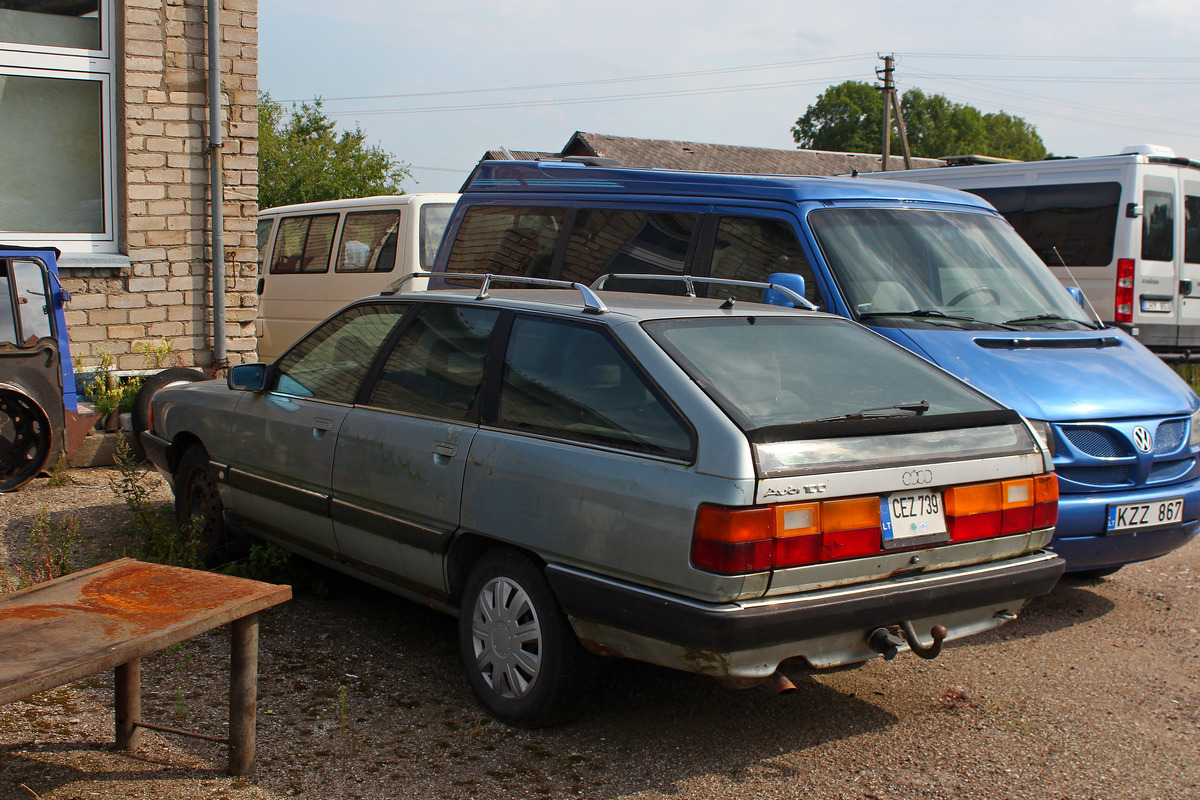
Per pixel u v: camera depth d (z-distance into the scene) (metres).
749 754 3.75
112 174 8.43
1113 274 11.90
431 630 4.89
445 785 3.45
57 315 7.24
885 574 3.51
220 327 8.73
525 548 3.79
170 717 3.85
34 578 5.18
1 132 8.12
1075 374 5.35
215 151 8.56
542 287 7.07
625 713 4.06
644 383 3.63
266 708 3.99
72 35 8.24
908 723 4.07
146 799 3.23
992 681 4.54
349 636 4.78
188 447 5.93
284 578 5.35
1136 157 11.80
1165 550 5.34
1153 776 3.69
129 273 8.39
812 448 3.39
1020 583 3.79
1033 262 6.57
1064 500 5.00
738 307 4.35
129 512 6.61
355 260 10.83
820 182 6.27
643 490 3.41
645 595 3.38
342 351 4.93
